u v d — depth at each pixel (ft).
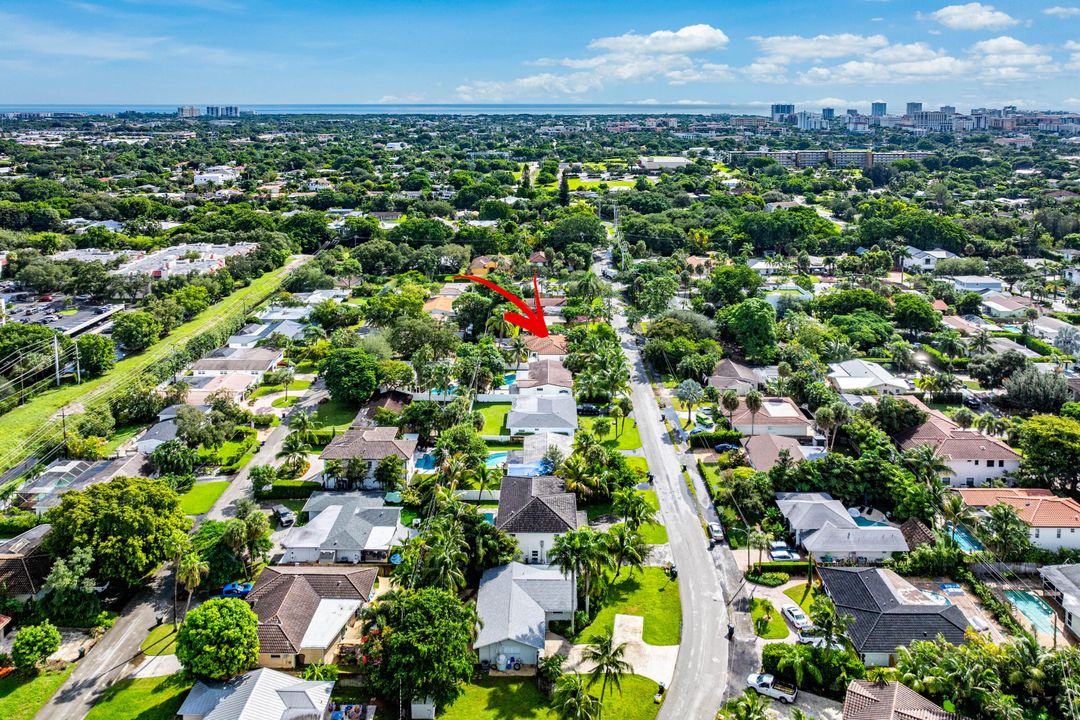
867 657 328.70
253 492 482.28
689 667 331.16
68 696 315.17
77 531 365.61
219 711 290.56
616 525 387.55
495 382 650.84
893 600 347.97
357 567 391.04
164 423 551.18
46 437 548.31
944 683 295.07
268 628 334.03
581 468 460.96
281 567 384.47
